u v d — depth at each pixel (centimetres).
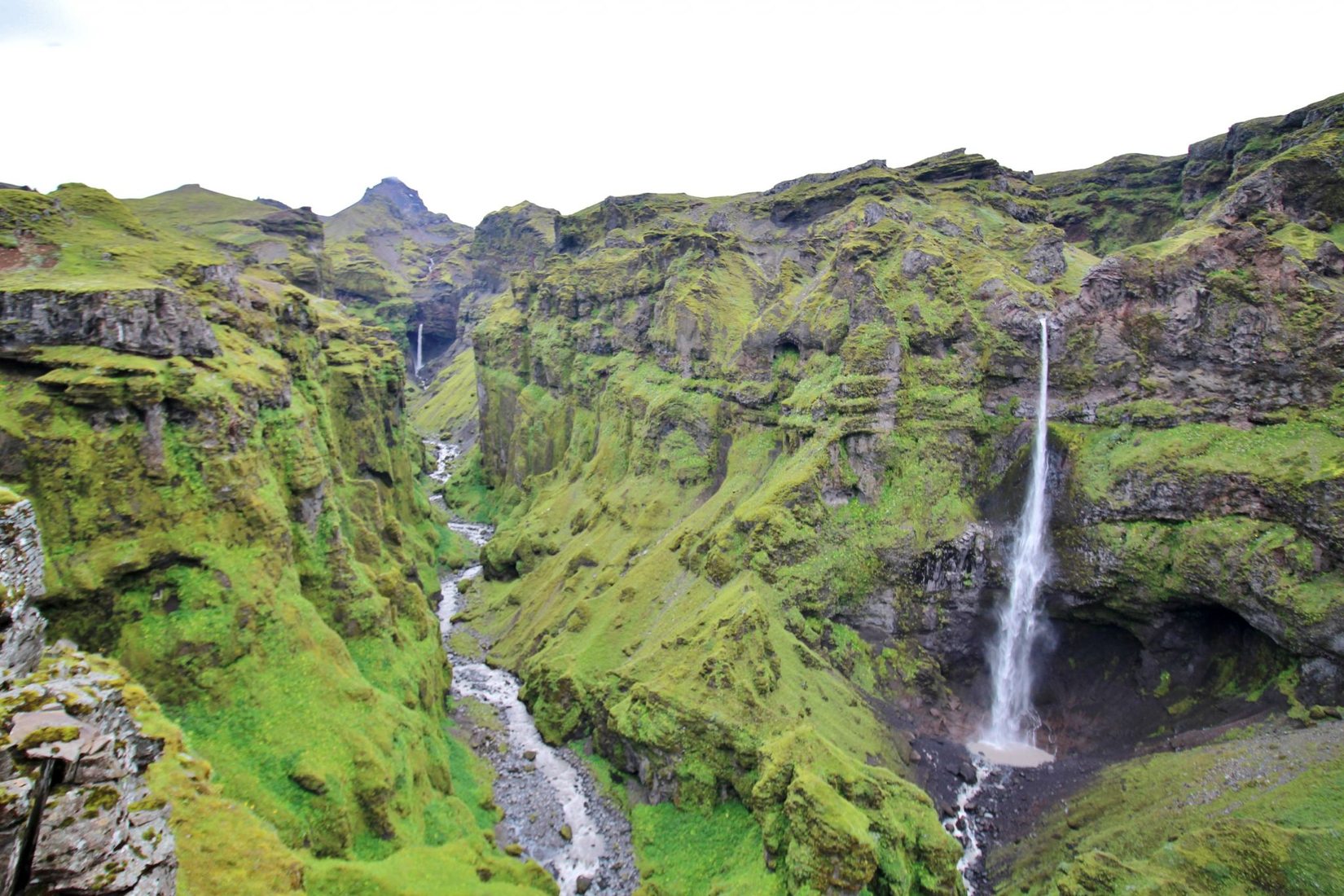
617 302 18925
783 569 10000
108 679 3956
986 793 8550
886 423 10869
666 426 14938
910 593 10238
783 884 6462
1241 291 9462
